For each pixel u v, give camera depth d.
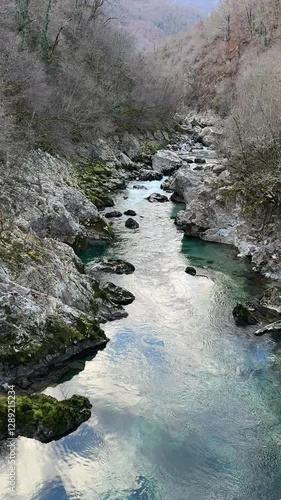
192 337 15.52
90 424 11.38
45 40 36.38
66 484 9.68
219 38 99.62
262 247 22.00
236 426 11.70
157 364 13.99
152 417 11.81
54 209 22.59
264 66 44.91
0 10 33.16
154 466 10.34
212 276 20.20
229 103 74.00
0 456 10.16
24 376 12.87
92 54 47.00
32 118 28.62
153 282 19.42
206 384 13.22
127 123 48.50
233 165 25.83
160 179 38.72
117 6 67.62
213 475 10.24
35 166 26.42
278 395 12.86
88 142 37.78
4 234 16.95
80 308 16.02
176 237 24.91
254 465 10.56
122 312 16.70
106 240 24.02
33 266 16.00
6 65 28.80
